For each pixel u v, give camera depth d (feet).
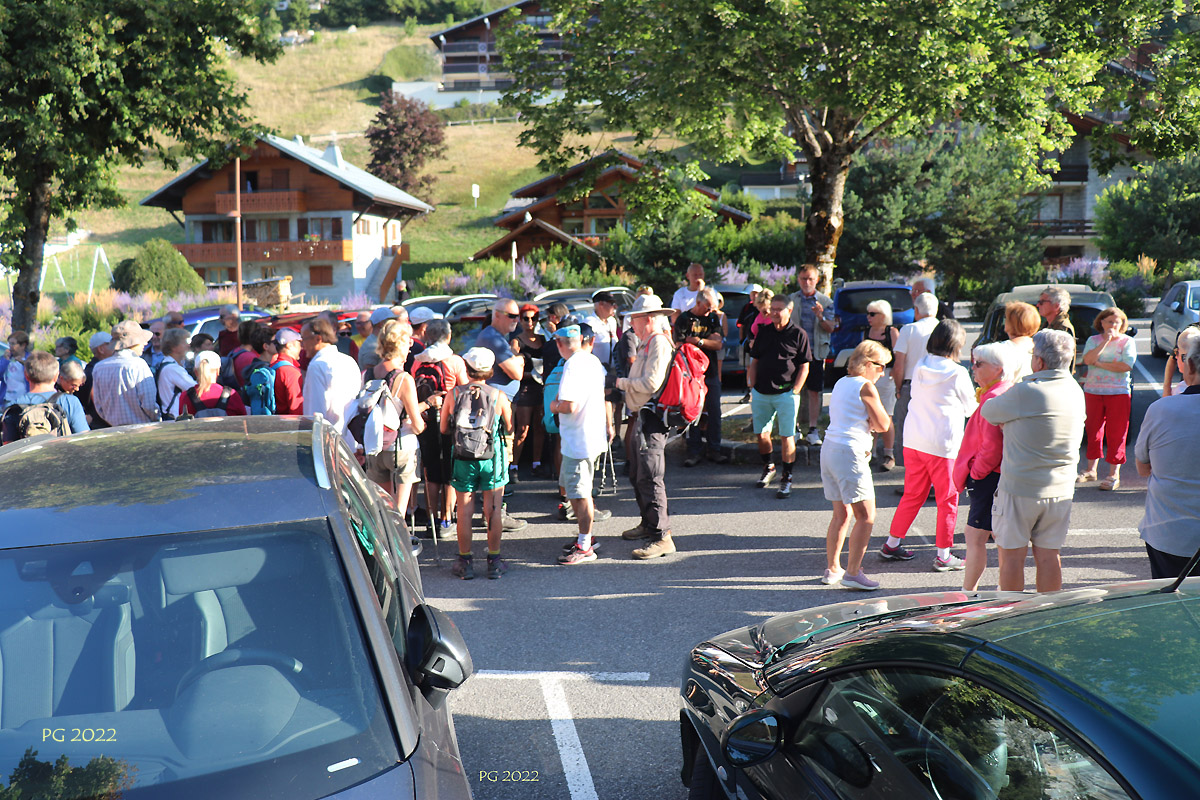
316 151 204.95
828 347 34.06
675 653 17.79
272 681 8.07
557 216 146.10
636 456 23.98
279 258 179.01
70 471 10.16
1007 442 16.76
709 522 26.81
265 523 9.18
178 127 55.21
